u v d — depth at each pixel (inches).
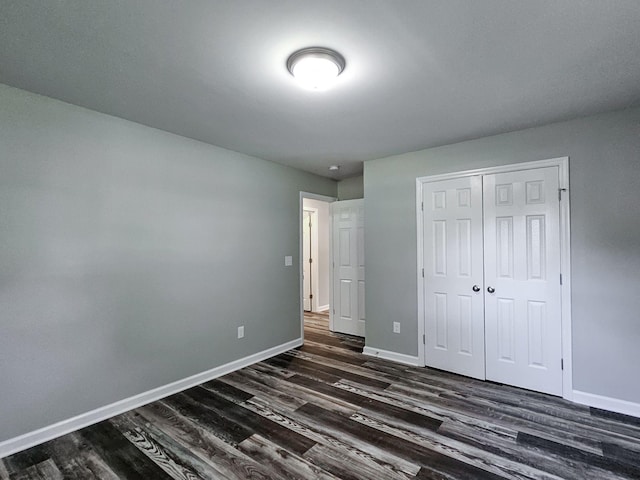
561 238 103.8
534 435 83.5
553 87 81.1
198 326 119.0
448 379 118.9
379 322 144.6
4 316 77.9
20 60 68.1
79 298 89.8
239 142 122.6
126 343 99.0
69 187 88.5
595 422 89.3
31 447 80.0
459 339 123.3
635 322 93.0
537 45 63.9
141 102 88.3
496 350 115.6
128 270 100.0
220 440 82.2
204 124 104.3
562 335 103.5
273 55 66.7
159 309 107.6
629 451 76.5
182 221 114.8
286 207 159.3
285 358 144.4
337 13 54.3
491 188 116.5
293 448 78.7
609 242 96.6
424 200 131.9
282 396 106.6
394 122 102.9
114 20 55.8
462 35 60.5
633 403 92.8
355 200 180.9
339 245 187.6
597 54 66.9
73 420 87.5
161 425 89.5
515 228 111.9
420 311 132.3
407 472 70.0
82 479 69.1
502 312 114.4
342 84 78.5
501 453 76.3
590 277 99.2
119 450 78.6
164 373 108.3
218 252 126.8
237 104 89.4
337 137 117.0
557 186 104.4
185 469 71.7
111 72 73.1
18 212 80.3
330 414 94.7
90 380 91.3
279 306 153.9
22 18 54.8
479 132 112.3
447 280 126.1
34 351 82.0
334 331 189.5
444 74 74.5
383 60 68.7
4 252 78.2
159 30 58.6
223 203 129.2
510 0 51.6
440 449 77.9
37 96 83.4
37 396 82.1
